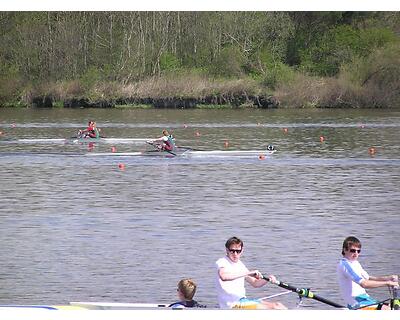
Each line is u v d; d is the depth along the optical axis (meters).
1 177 37.97
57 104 97.00
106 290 19.00
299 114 83.88
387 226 26.22
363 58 97.31
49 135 59.88
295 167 41.78
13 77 97.50
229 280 15.52
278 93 94.81
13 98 97.62
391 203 30.61
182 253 22.50
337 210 29.12
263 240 24.09
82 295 18.61
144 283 19.58
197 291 19.00
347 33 102.44
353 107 94.12
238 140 56.44
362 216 27.97
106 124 71.06
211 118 78.44
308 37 106.69
